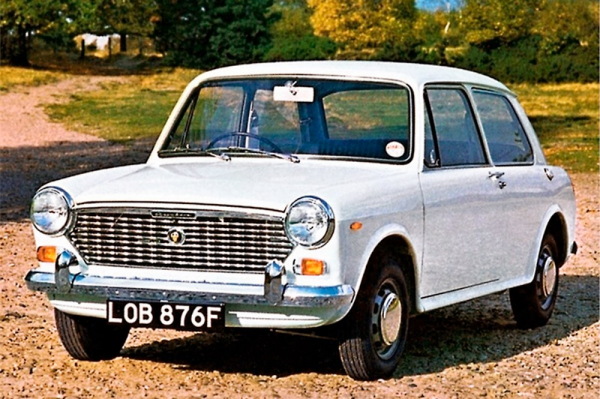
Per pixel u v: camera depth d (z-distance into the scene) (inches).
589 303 439.8
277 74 331.0
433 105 323.0
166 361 318.3
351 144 313.7
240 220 270.2
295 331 292.8
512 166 362.3
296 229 264.4
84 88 2388.0
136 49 4165.8
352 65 332.5
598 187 911.7
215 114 332.5
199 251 274.1
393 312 291.0
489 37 3442.4
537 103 2121.1
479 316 406.6
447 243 314.8
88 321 307.7
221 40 3272.6
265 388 286.4
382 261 286.8
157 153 332.2
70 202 285.9
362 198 276.5
